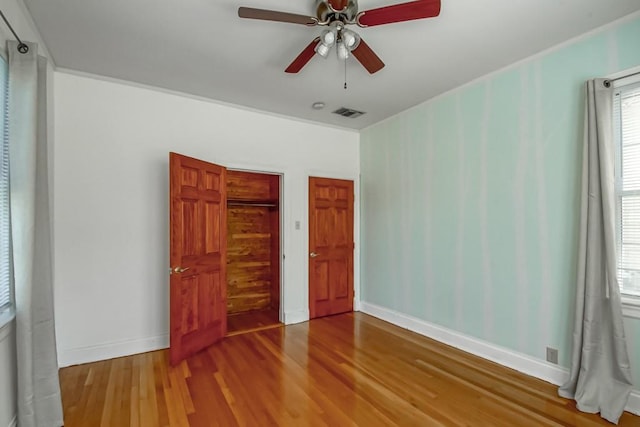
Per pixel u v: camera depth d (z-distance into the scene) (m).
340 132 4.78
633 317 2.22
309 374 2.81
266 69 2.99
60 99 2.97
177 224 3.05
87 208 3.07
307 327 4.10
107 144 3.16
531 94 2.79
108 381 2.68
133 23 2.29
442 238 3.60
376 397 2.44
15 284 1.84
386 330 3.98
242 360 3.10
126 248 3.24
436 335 3.64
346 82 3.26
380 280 4.50
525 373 2.81
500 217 3.03
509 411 2.26
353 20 2.00
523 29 2.37
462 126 3.37
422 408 2.29
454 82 3.28
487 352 3.12
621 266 2.36
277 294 4.77
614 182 2.33
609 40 2.33
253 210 4.97
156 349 3.36
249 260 4.92
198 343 3.31
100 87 3.14
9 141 1.84
